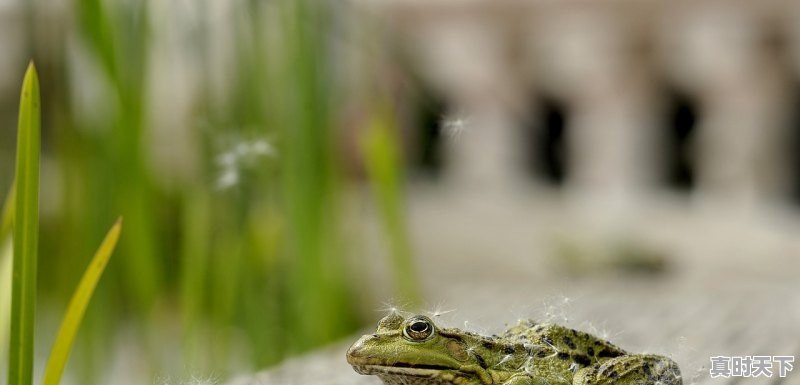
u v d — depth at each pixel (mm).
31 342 467
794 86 1641
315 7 701
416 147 1761
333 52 718
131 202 672
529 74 1846
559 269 1562
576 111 1841
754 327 687
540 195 1900
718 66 1658
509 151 1915
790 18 1570
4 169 792
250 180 700
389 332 493
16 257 465
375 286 1164
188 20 694
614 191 1803
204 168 688
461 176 1963
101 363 681
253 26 698
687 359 575
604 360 498
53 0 668
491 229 1754
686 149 1803
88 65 671
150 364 678
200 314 684
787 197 1686
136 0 662
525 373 486
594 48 1759
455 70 1858
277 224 730
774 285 905
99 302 673
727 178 1698
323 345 718
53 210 780
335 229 747
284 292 725
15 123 862
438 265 1708
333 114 734
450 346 491
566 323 522
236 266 697
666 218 1688
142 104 665
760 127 1652
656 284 952
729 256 1510
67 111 671
